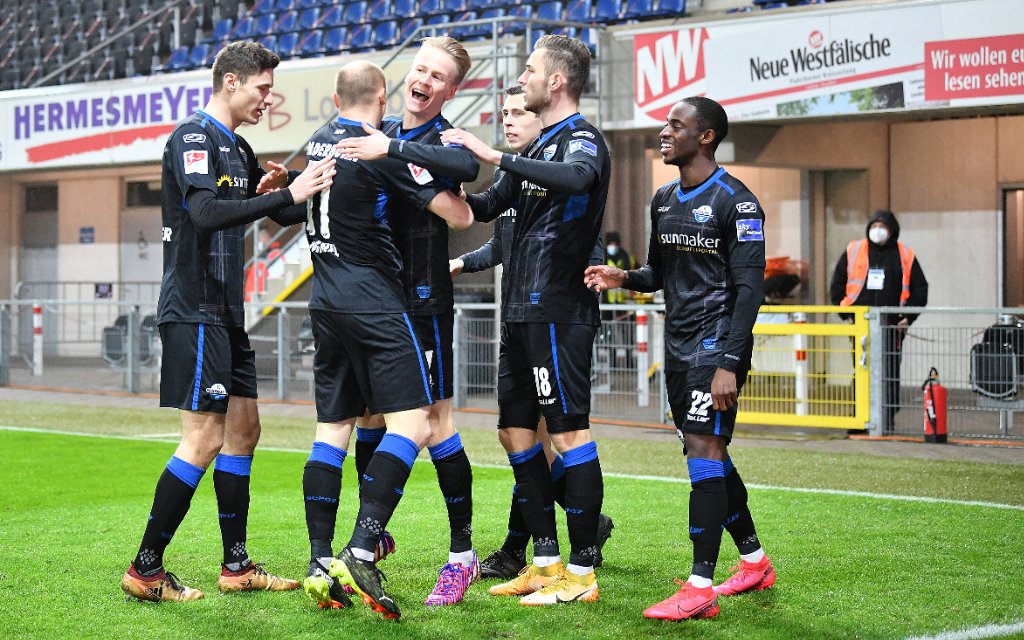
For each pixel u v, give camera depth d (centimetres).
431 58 1048
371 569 973
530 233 1064
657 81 2847
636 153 3064
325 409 1062
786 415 2395
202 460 1057
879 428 2292
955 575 1134
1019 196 3206
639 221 3092
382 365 1016
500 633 949
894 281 2378
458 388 2855
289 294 3234
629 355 2586
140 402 2994
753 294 1009
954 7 2470
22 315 3512
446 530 1356
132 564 1046
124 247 4619
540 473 1098
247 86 1070
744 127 2881
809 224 3300
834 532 1338
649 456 2008
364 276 1020
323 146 1036
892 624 967
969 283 3262
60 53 5034
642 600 1052
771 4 3528
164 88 3559
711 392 1013
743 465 1891
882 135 3322
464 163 995
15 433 2302
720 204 1023
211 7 4728
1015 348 2177
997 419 2214
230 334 1080
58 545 1275
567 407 1055
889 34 2539
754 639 931
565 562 1235
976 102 2461
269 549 1263
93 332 3388
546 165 1001
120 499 1576
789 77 2661
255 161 1124
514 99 1229
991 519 1412
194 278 1050
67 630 953
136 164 3669
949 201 3275
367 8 4344
